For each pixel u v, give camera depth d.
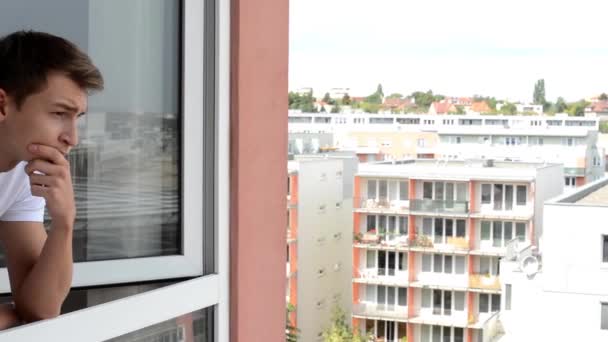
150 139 1.13
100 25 1.06
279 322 1.34
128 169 1.11
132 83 1.11
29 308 0.84
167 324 1.11
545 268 8.80
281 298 1.34
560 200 9.09
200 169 1.19
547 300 8.85
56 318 0.86
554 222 8.72
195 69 1.18
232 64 1.22
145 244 1.13
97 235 1.07
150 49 1.13
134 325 1.00
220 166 1.20
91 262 1.06
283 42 1.33
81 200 1.05
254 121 1.26
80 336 0.90
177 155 1.17
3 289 0.98
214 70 1.20
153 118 1.14
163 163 1.15
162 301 1.06
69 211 0.83
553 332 8.82
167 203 1.16
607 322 8.57
